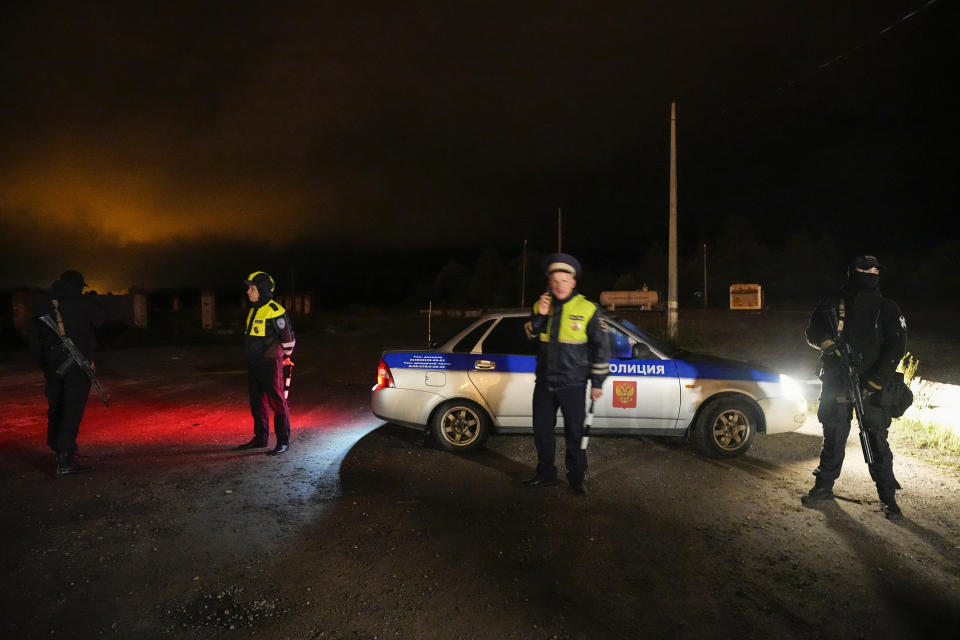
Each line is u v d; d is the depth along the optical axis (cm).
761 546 407
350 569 375
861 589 352
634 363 609
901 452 614
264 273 636
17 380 1127
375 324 3152
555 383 501
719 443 604
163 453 635
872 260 462
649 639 304
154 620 320
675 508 473
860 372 458
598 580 361
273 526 440
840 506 476
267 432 654
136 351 1720
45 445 670
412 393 625
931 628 314
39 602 338
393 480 541
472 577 364
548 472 518
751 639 304
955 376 1032
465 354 630
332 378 1199
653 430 611
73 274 557
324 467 582
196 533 428
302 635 307
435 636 305
